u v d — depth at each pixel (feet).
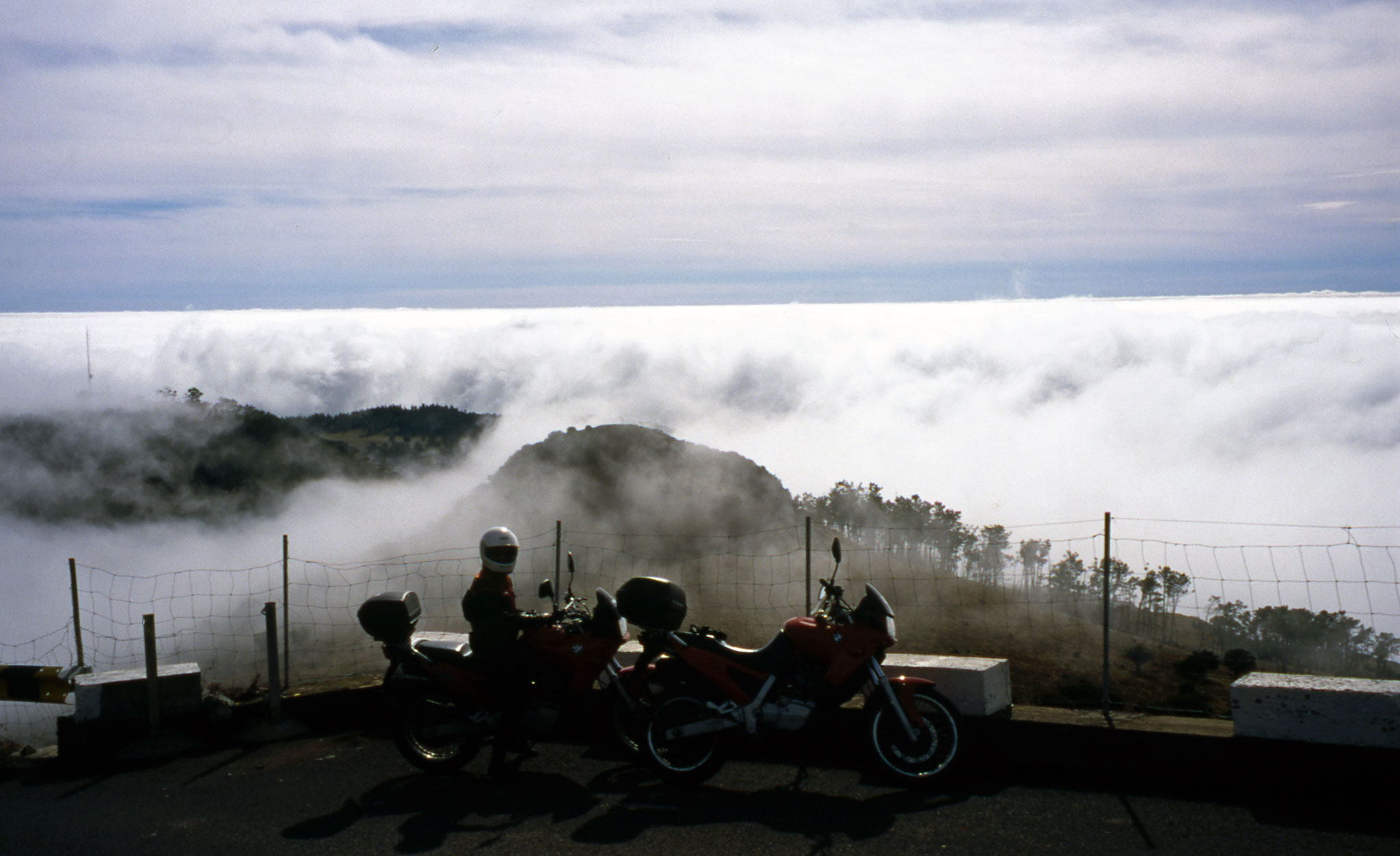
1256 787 20.53
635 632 39.11
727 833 19.44
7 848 19.52
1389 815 19.17
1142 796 20.71
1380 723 19.42
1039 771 22.44
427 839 19.58
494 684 23.22
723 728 21.84
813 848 18.57
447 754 24.04
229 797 22.43
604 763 24.35
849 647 21.62
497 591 23.94
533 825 20.22
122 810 21.76
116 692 26.25
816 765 23.63
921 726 21.61
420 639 26.94
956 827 19.35
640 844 19.02
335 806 21.67
